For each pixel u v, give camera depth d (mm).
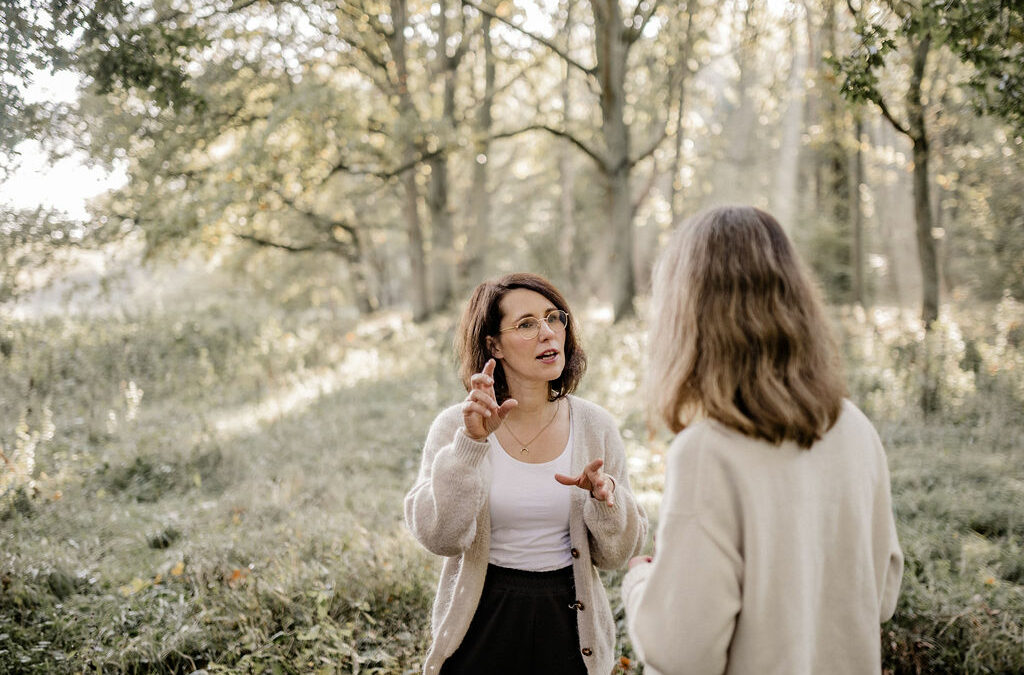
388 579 3492
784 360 1300
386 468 6129
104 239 7246
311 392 9148
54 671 2889
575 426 2029
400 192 19469
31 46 3836
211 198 8633
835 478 1323
